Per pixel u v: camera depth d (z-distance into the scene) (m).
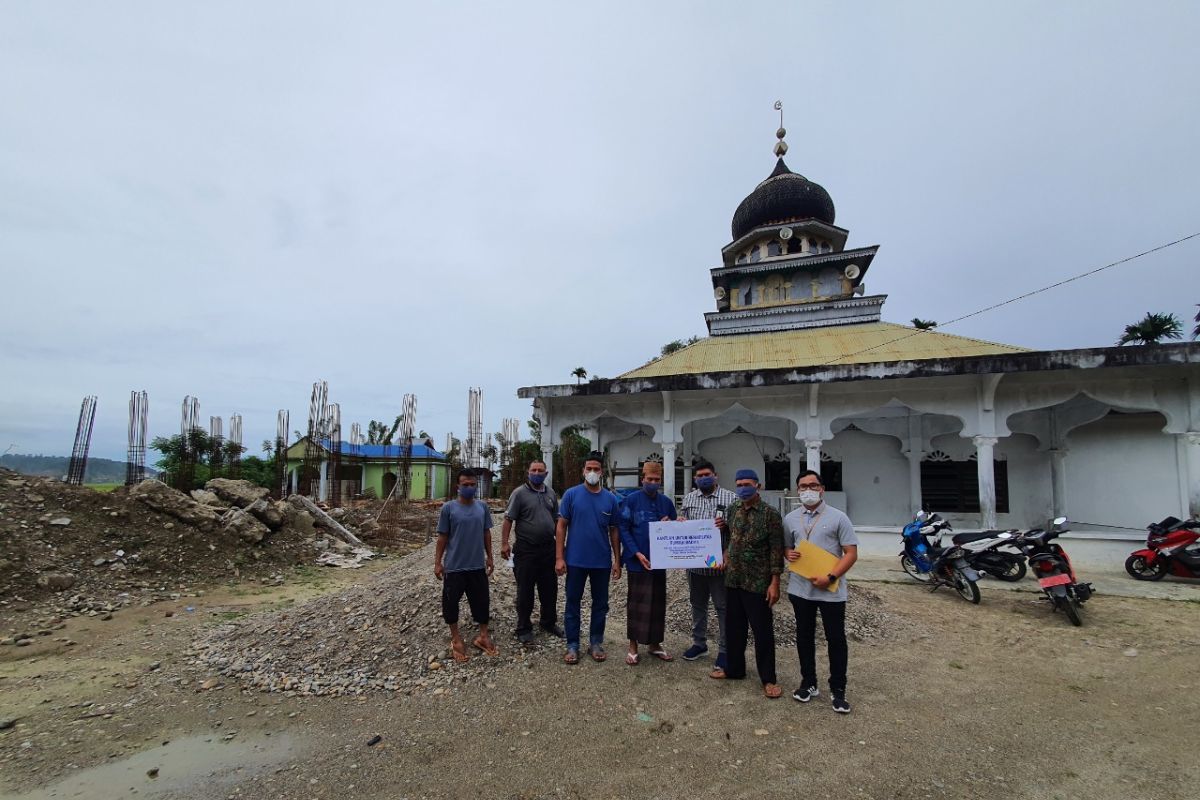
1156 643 6.04
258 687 4.85
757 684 4.75
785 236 20.73
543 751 3.68
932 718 4.18
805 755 3.62
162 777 3.46
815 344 15.21
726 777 3.37
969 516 13.63
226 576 10.26
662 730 3.95
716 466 15.67
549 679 4.79
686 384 12.13
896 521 14.20
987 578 9.09
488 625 5.36
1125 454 12.25
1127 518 12.07
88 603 8.04
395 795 3.21
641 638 5.10
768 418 15.18
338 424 20.36
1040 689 4.78
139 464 16.86
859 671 5.17
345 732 4.00
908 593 8.39
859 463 14.63
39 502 10.19
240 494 13.27
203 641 6.30
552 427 14.16
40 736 4.03
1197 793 3.25
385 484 37.53
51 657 5.96
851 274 19.42
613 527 5.46
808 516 4.48
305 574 11.06
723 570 4.95
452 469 21.75
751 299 21.12
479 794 3.21
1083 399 12.48
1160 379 10.41
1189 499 10.06
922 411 11.63
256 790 3.30
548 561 5.63
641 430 16.14
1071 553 10.42
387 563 12.73
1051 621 6.91
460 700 4.43
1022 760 3.59
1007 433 11.13
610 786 3.28
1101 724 4.12
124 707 4.54
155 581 9.42
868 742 3.80
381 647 5.32
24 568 8.44
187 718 4.30
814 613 4.39
